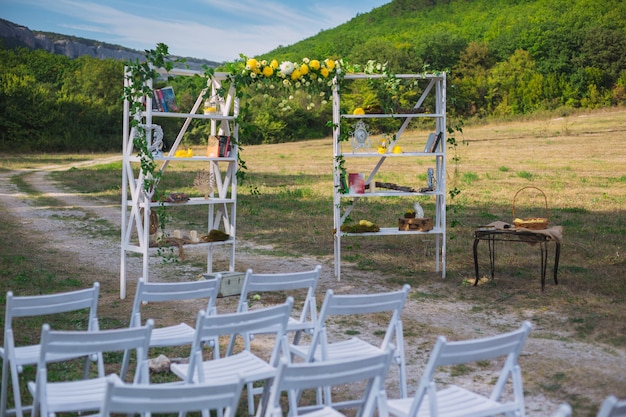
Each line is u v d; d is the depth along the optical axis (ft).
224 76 28.63
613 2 228.22
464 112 200.23
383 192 31.58
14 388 13.84
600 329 22.68
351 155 31.09
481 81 205.98
